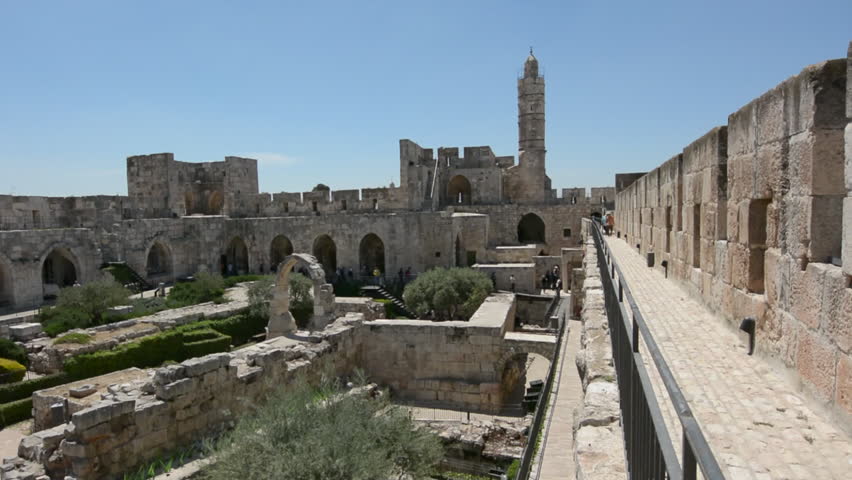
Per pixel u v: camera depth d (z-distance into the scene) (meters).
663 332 8.66
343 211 60.84
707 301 10.09
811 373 5.50
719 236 9.34
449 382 25.30
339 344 24.48
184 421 16.17
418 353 25.89
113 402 14.36
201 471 14.64
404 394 26.09
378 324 26.39
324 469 12.10
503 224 64.38
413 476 14.88
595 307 12.50
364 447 13.07
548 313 36.78
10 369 25.55
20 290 38.66
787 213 6.17
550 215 63.91
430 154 68.12
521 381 28.81
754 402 5.64
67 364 25.95
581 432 6.17
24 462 13.93
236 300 41.84
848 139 4.55
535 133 74.00
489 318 27.23
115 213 46.75
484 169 68.00
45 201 45.94
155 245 54.59
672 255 14.16
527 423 21.06
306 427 13.51
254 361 19.61
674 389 3.10
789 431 4.95
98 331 30.91
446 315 40.84
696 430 2.59
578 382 18.55
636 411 4.69
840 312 4.82
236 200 63.22
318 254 62.09
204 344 31.27
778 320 6.46
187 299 41.16
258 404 18.98
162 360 29.38
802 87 5.70
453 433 20.33
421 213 52.75
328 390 16.08
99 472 13.76
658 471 3.54
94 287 35.12
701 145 10.62
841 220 5.42
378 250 63.47
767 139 6.78
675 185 13.63
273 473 11.87
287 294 28.98
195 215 63.34
